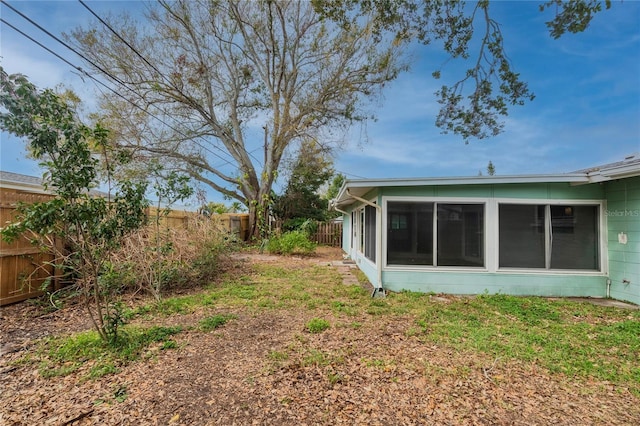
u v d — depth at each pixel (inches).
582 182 251.3
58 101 122.7
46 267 219.1
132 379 116.6
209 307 209.2
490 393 110.6
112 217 139.9
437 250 265.0
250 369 125.0
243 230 682.8
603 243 256.5
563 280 257.9
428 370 125.4
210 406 101.1
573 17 174.2
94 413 97.1
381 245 267.0
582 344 154.2
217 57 627.2
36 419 94.0
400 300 234.7
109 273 196.2
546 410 101.5
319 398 106.1
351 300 234.2
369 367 127.6
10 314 185.6
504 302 231.1
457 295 256.7
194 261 277.9
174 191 229.6
